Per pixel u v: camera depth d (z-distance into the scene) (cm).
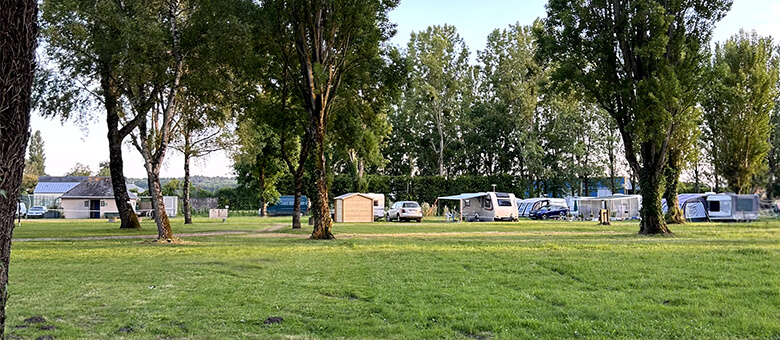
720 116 3475
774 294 873
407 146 7519
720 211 3991
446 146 7206
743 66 3450
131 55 2072
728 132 3431
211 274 1138
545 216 5178
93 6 2133
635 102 2422
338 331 680
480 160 7912
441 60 6450
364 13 2266
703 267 1166
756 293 884
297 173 3259
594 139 6181
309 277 1098
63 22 2291
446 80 6525
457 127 7056
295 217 3250
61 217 6394
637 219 4684
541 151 6219
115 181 3212
